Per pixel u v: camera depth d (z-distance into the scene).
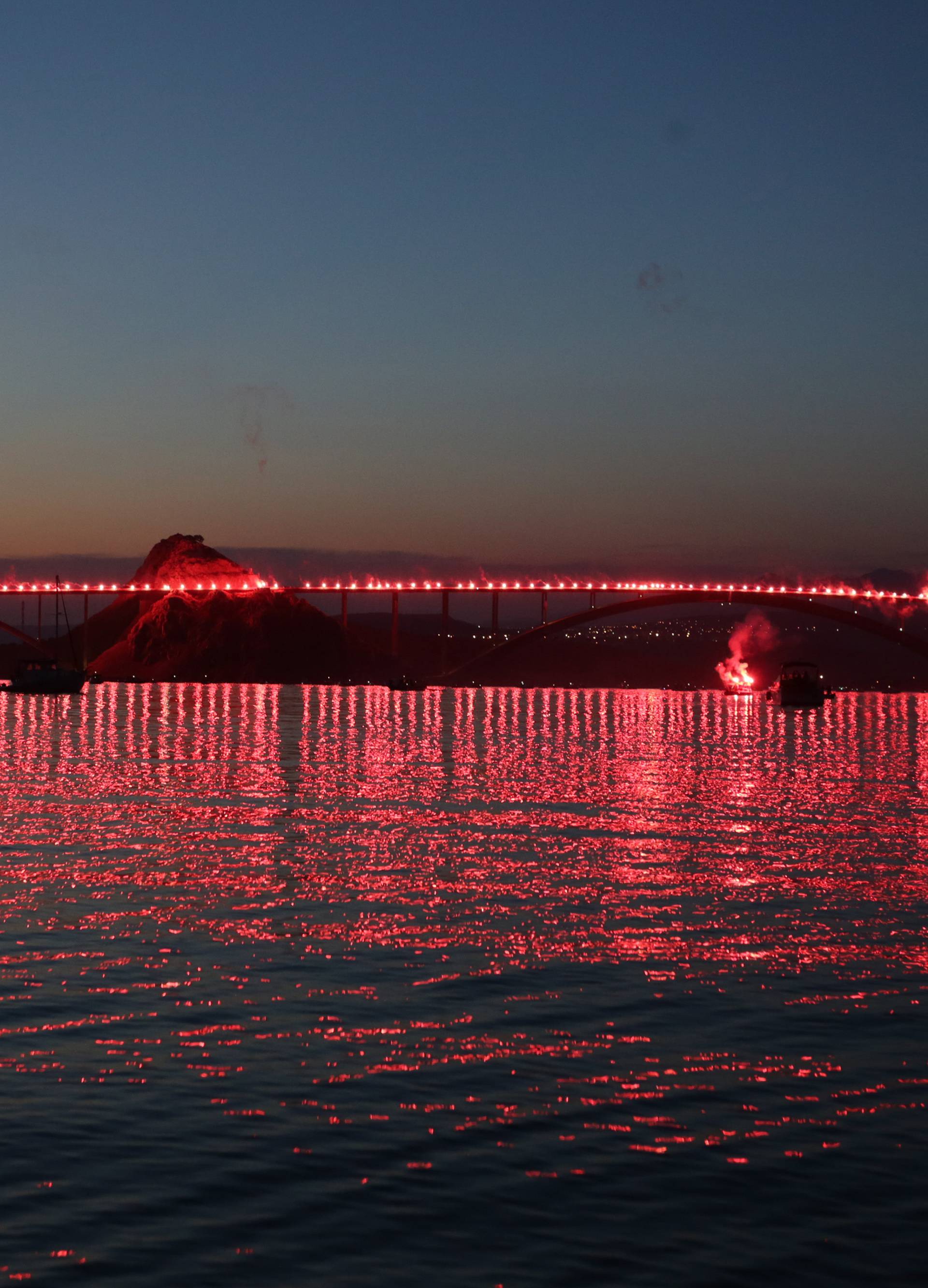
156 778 60.03
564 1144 12.78
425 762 75.25
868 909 26.44
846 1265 10.31
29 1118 13.30
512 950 21.91
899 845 38.09
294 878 29.62
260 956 21.12
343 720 138.38
